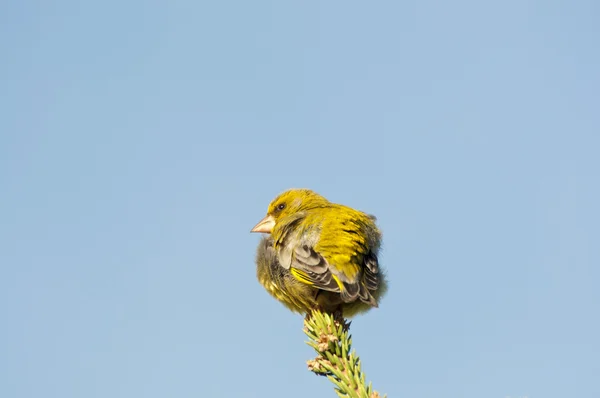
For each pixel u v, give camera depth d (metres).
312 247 12.14
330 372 8.98
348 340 9.62
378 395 7.95
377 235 13.24
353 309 12.91
